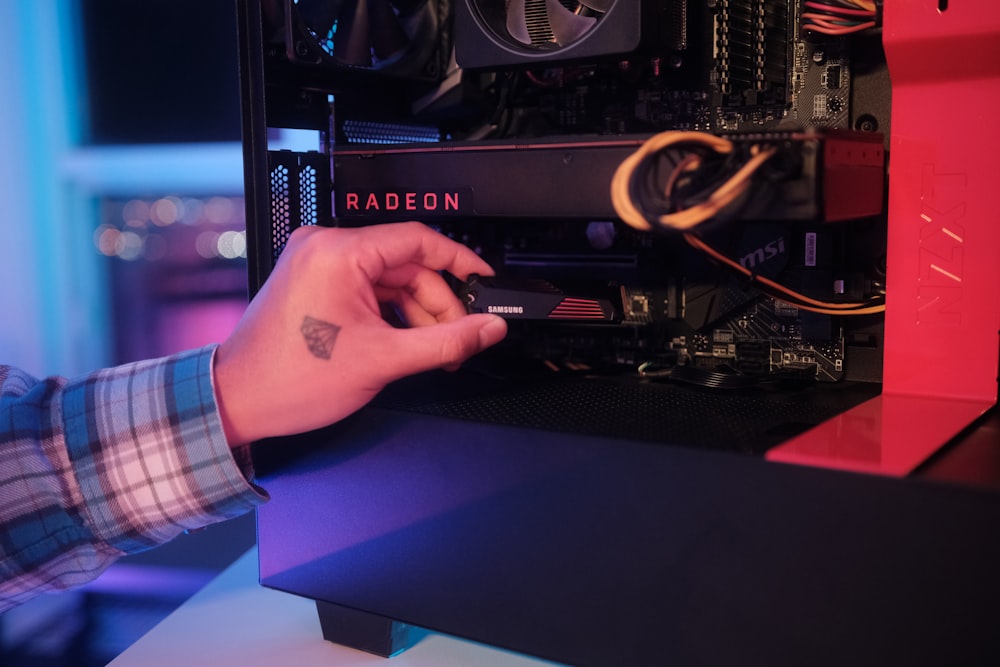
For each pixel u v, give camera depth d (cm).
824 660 62
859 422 75
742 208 66
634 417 78
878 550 60
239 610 101
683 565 67
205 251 390
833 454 64
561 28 92
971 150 80
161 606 183
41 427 82
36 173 360
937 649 58
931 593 58
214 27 363
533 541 74
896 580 59
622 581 70
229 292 392
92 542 82
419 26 108
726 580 66
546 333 110
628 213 66
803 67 94
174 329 389
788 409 81
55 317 367
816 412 80
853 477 60
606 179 80
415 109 114
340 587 87
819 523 62
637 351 105
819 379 96
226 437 80
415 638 93
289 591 91
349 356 77
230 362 80
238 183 375
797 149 66
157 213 384
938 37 77
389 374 78
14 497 79
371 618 88
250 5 94
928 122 81
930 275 83
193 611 101
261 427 81
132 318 387
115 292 384
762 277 96
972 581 57
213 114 368
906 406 81
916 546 58
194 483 80
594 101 106
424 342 77
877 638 60
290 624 97
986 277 81
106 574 195
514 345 111
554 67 94
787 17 94
